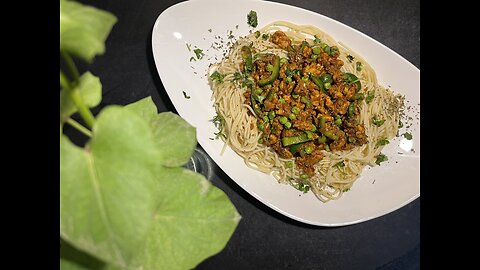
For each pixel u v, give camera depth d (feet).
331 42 1.22
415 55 1.24
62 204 0.26
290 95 1.16
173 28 1.07
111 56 1.09
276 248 1.10
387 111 1.21
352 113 1.18
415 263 1.13
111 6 1.11
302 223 1.11
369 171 1.18
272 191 1.11
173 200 0.37
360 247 1.12
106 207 0.26
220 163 1.09
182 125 0.41
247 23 1.18
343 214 1.10
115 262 0.26
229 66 1.18
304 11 1.19
